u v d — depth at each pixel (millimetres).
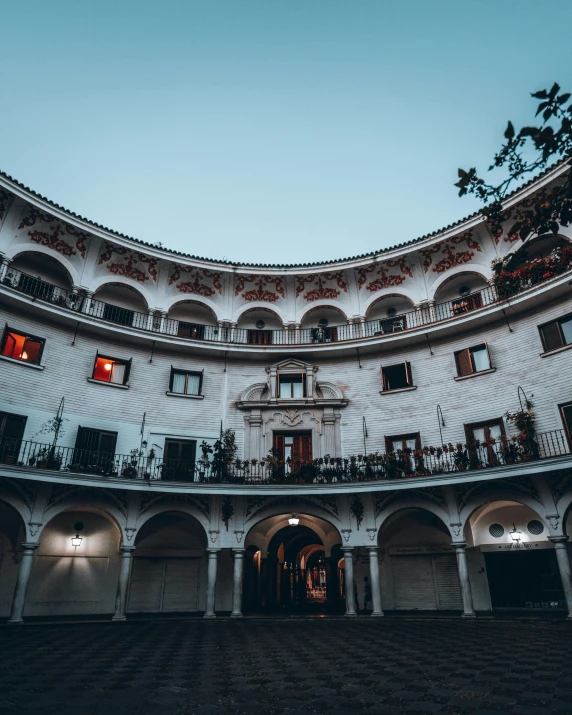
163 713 5301
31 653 9125
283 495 16516
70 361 17328
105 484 14984
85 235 18766
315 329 20953
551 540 13805
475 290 19312
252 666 7859
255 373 20172
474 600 16406
